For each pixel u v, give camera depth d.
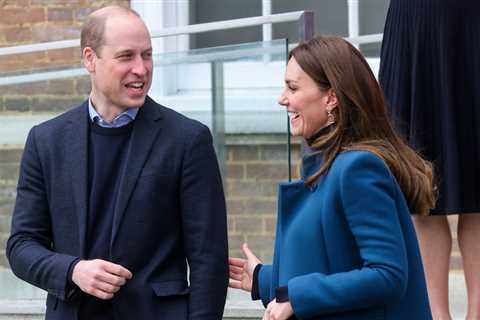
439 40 7.97
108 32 6.10
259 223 8.91
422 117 8.03
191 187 6.18
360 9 11.50
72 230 6.20
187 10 11.73
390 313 5.50
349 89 5.61
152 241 6.17
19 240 6.30
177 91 8.97
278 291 5.56
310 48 5.74
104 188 6.21
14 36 11.79
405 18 8.09
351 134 5.63
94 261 5.98
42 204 6.34
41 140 6.34
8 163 9.54
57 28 11.75
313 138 5.79
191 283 6.15
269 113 8.73
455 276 10.53
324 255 5.53
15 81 9.43
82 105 6.38
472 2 7.95
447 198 7.98
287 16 8.10
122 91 6.13
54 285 6.08
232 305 8.91
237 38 11.76
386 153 5.57
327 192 5.51
